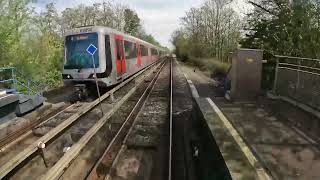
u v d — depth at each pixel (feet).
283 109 31.58
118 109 44.83
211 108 33.12
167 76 98.43
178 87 70.08
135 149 30.07
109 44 54.29
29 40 71.05
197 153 28.04
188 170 25.22
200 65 143.64
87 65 52.13
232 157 19.39
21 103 42.83
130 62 70.03
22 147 31.86
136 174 24.99
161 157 28.07
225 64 91.71
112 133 34.40
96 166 25.16
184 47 232.53
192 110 42.96
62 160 24.63
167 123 38.04
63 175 24.22
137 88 66.54
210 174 22.95
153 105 48.91
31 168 26.53
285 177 17.61
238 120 28.68
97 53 52.21
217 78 83.82
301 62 40.37
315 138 23.82
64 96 61.16
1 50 62.13
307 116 28.30
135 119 39.55
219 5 139.85
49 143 30.99
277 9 49.14
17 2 64.23
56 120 39.88
